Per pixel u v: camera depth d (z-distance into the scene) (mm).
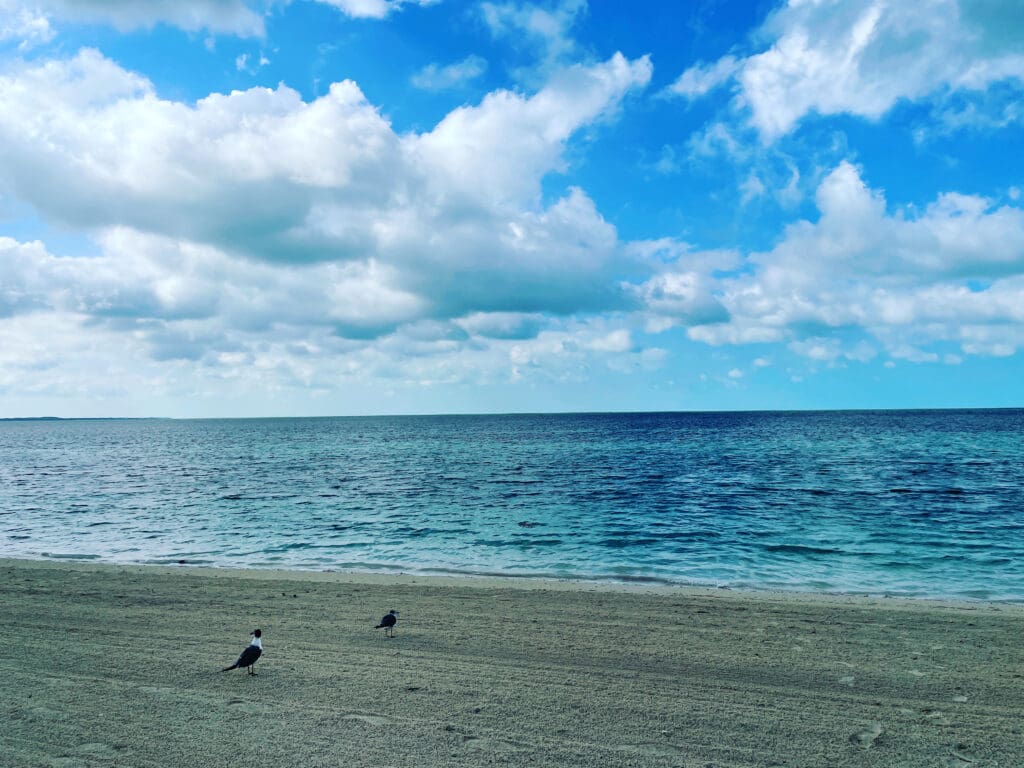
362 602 14453
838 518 28859
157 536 27000
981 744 7465
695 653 10727
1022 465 51969
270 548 24078
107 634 12000
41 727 7980
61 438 158125
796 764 7012
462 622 12711
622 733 7742
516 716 8227
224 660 10477
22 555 23297
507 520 29500
